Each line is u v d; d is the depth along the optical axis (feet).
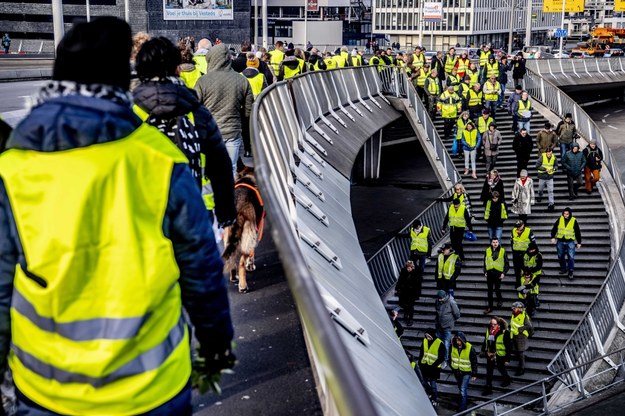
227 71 26.73
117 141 7.79
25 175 7.66
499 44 539.70
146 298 7.73
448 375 81.97
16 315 7.79
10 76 125.39
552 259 101.45
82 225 7.58
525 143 112.47
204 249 8.10
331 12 456.04
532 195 102.89
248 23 309.22
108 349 7.64
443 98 124.98
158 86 14.70
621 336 78.23
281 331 21.15
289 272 7.41
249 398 16.76
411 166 155.02
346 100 79.25
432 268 101.35
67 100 7.80
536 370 81.66
